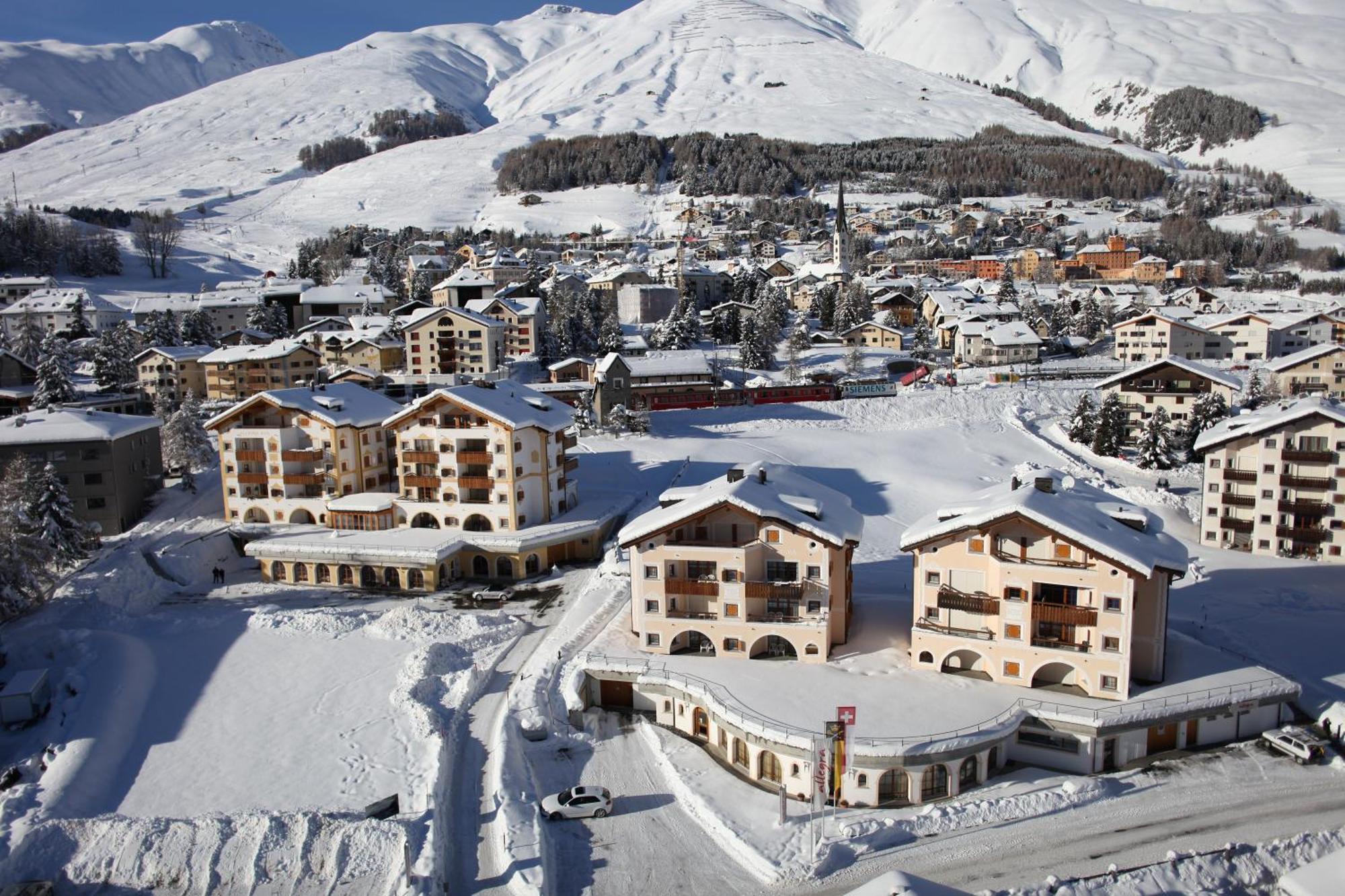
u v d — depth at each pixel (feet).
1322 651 177.17
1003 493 158.92
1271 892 115.65
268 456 257.96
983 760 137.80
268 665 184.24
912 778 133.39
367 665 182.39
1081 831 126.72
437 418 241.14
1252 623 191.21
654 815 134.10
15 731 161.89
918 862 120.98
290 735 157.07
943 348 545.44
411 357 435.94
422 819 130.72
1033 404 382.83
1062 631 150.71
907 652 166.09
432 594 224.53
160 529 257.75
